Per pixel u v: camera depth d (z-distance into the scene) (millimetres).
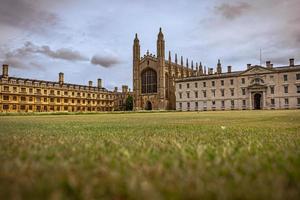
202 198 1986
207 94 88000
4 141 5488
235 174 2547
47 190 2127
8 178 2465
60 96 102438
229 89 83562
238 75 81812
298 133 7371
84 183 2328
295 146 4613
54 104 100250
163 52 93375
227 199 1949
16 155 3686
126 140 5832
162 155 3682
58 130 9180
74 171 2768
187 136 6730
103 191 2162
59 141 5574
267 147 4512
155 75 95750
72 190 2164
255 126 10664
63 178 2465
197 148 4355
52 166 2982
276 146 4645
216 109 85812
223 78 85000
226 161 3213
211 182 2330
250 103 79250
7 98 85875
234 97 82438
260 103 79750
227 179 2443
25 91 91000
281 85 74375
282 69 74500
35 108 93875
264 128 9461
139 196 2012
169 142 5398
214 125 11828
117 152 3992
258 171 2717
